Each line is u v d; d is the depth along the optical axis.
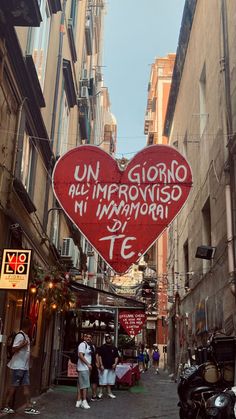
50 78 13.77
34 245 11.41
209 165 15.56
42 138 11.68
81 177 7.28
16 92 9.21
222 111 13.17
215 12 15.03
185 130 22.56
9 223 8.91
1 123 8.45
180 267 23.98
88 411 9.86
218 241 13.52
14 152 9.17
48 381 13.95
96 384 12.37
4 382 8.60
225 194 12.20
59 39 15.25
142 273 38.25
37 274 9.56
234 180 11.75
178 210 7.05
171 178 7.19
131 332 17.77
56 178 7.30
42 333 12.45
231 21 12.79
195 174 18.98
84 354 10.66
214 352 8.32
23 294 9.65
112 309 17.92
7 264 7.69
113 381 12.86
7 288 7.58
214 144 14.62
